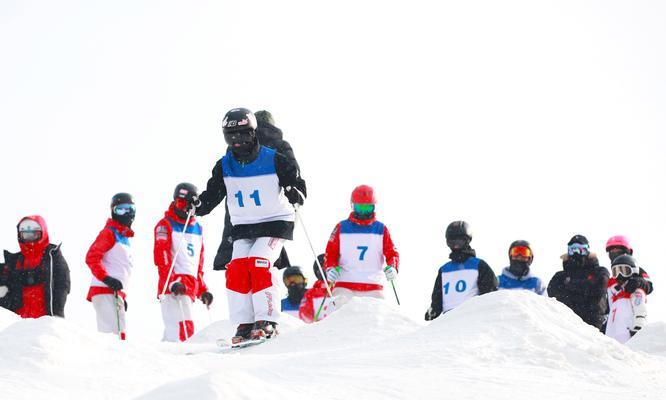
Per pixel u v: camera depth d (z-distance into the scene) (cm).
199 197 3141
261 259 2984
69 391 1820
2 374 1866
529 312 2302
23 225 3266
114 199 3541
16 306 3253
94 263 3462
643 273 3981
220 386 1355
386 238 3759
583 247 4106
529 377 1922
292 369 1955
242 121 2952
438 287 3797
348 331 2962
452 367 1964
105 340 2114
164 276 3872
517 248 4384
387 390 1753
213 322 3959
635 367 2158
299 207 3039
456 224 3756
